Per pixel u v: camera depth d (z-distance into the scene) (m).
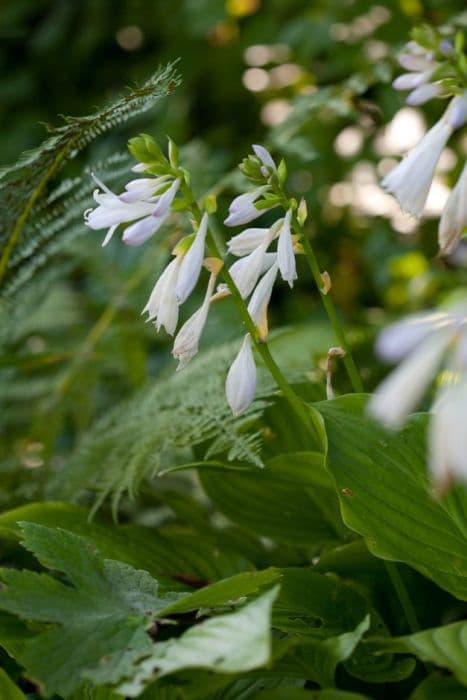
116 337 1.77
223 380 1.51
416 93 1.26
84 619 1.21
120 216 1.26
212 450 1.39
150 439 1.47
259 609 1.16
